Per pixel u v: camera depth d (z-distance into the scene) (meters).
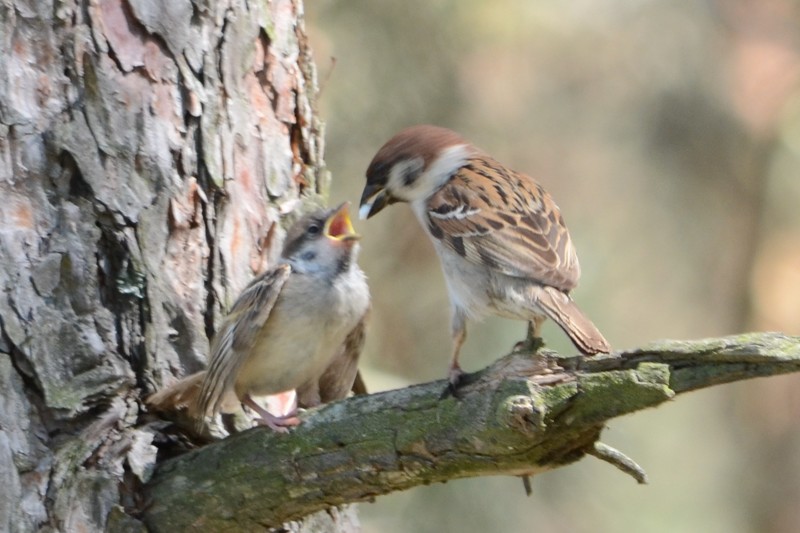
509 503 17.31
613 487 18.98
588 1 21.45
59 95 8.94
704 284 22.09
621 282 21.25
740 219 22.41
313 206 10.27
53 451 8.47
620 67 21.69
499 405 7.31
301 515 8.36
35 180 8.78
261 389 9.23
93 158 8.97
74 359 8.63
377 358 17.61
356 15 17.61
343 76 17.41
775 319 22.81
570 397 7.14
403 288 17.84
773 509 22.36
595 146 21.44
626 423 20.58
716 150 22.09
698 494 21.00
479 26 18.78
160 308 9.07
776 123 22.61
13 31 8.85
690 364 7.01
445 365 17.58
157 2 9.39
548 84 21.09
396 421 7.82
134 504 8.45
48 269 8.67
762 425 22.98
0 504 8.28
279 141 10.23
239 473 8.29
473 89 18.92
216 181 9.57
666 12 22.06
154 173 9.22
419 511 16.89
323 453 8.05
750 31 23.23
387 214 17.98
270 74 10.24
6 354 8.48
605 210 21.39
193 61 9.57
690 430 21.69
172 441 8.95
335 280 9.27
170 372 9.07
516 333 17.48
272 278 8.75
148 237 9.10
